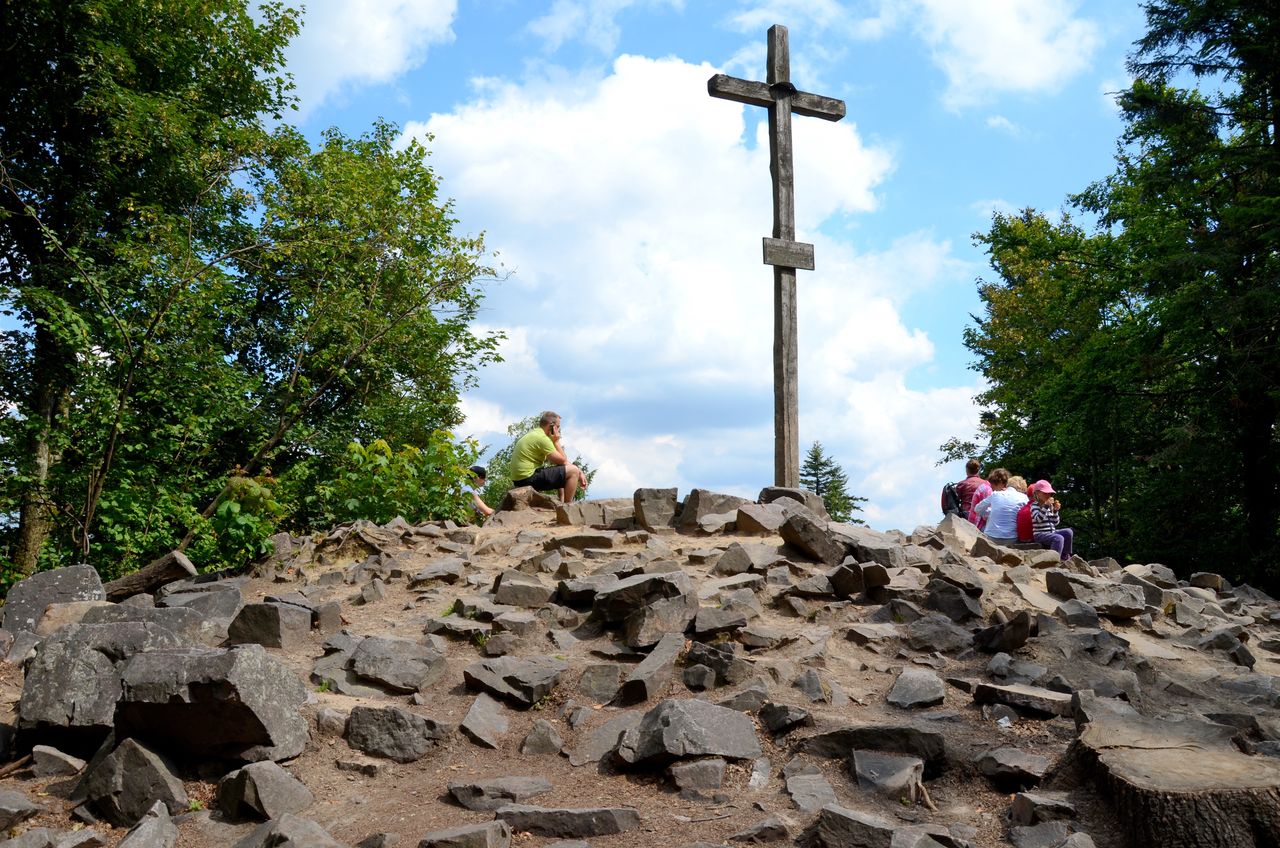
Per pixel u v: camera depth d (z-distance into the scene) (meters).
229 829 3.93
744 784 4.25
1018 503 10.14
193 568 8.35
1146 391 20.30
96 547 12.15
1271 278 17.22
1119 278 21.16
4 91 16.16
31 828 3.92
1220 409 18.50
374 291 17.66
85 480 12.91
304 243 16.27
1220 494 19.08
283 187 16.84
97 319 13.23
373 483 11.33
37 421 12.86
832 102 11.16
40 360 15.47
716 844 3.65
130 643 4.72
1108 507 25.20
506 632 6.20
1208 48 19.02
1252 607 9.02
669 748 4.33
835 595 6.75
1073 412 21.34
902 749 4.41
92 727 4.51
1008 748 4.46
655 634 5.82
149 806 4.02
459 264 17.62
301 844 3.59
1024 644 5.91
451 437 11.77
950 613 6.41
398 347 19.00
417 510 11.43
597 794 4.22
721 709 4.70
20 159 16.59
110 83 15.12
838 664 5.69
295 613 6.26
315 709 4.86
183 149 16.33
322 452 18.09
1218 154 18.94
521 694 5.23
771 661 5.46
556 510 9.41
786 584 6.85
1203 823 3.37
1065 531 9.96
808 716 4.75
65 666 4.66
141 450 13.08
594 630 6.28
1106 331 21.77
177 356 13.50
